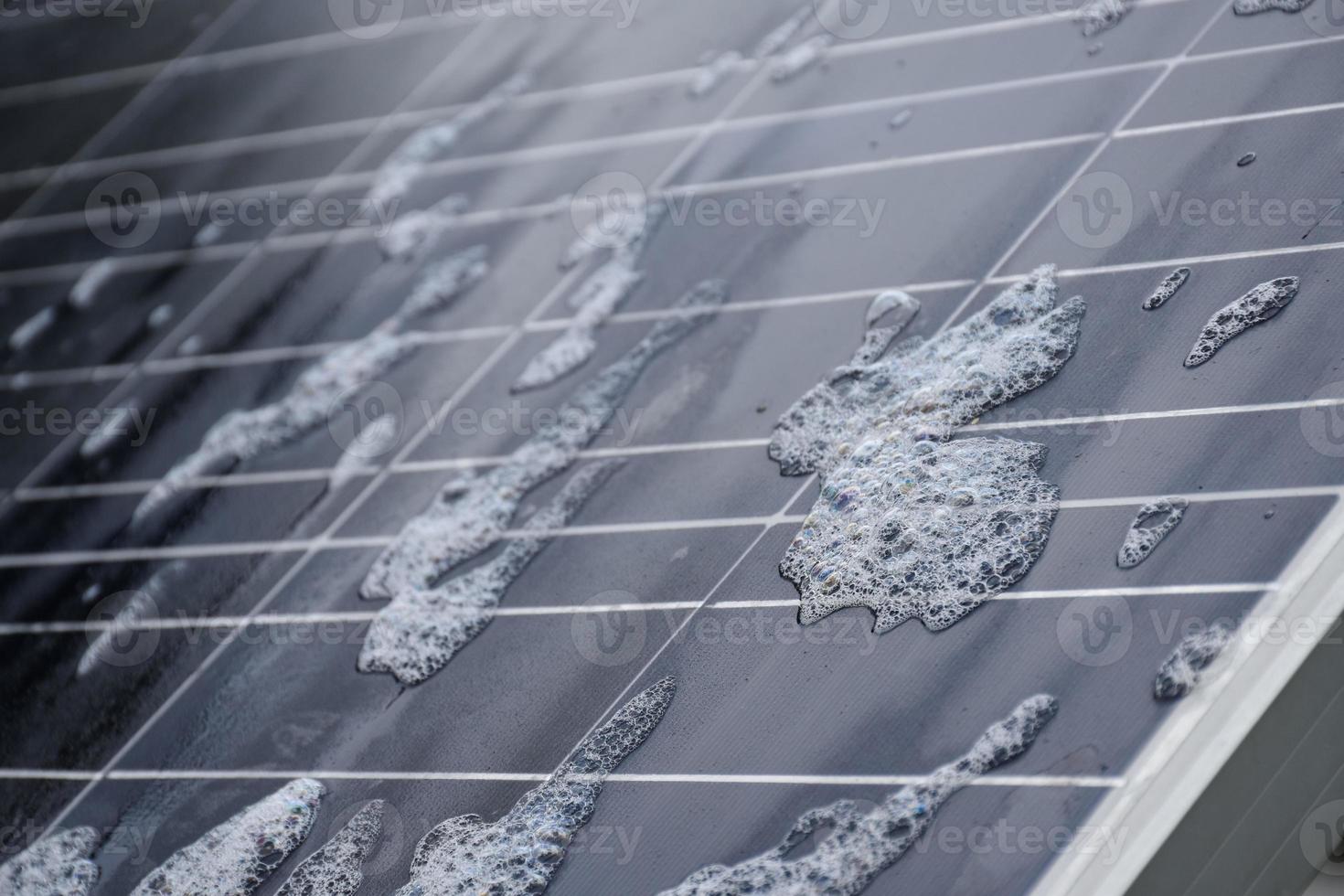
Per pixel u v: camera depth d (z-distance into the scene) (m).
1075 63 3.35
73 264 4.43
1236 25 3.18
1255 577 2.21
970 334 2.84
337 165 4.36
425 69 4.62
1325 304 2.52
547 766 2.48
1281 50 3.06
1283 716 2.11
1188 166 2.92
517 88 4.35
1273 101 2.95
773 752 2.33
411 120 4.43
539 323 3.49
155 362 3.95
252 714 2.86
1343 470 2.28
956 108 3.43
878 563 2.53
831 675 2.40
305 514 3.28
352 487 3.29
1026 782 2.12
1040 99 3.31
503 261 3.74
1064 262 2.88
